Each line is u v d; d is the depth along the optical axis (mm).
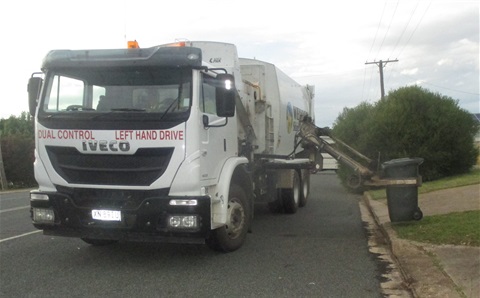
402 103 17375
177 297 5781
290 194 12203
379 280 6449
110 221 6797
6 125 38875
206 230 6691
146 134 6688
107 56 6934
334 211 13172
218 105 7055
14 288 6156
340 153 10023
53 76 7238
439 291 5594
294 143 12734
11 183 32000
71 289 6105
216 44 9266
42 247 8516
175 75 6844
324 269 7004
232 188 7863
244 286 6195
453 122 16938
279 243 8789
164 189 6688
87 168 6902
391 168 9203
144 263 7375
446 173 17328
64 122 6977
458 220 8945
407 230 8672
